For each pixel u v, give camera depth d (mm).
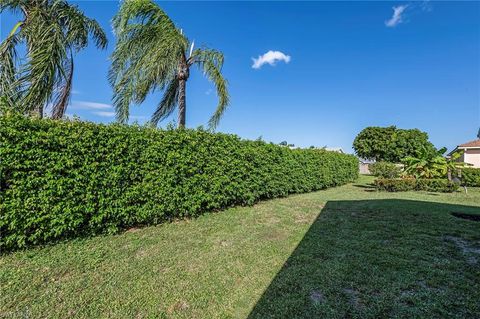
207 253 4121
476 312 2541
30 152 3906
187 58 8992
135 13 7516
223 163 6730
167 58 7523
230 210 6949
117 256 3904
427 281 3154
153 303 2764
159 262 3756
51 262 3592
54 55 7203
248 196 7551
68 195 4250
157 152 5363
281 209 7387
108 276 3307
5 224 3725
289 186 9719
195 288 3072
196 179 6059
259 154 8031
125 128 5023
